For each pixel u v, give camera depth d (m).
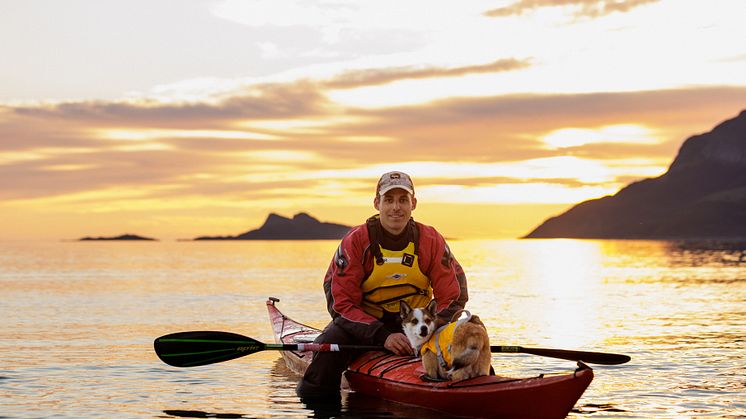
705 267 55.66
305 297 28.31
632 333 15.75
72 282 39.94
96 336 15.63
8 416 8.13
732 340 14.38
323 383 8.98
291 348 8.62
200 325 18.25
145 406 8.62
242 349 8.72
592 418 7.82
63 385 9.94
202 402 8.82
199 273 52.22
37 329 17.11
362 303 8.91
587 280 40.25
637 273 48.03
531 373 10.55
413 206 8.73
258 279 43.28
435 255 8.70
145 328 17.42
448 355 7.49
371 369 8.65
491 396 7.14
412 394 7.90
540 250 167.25
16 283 38.78
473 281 40.22
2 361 12.00
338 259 8.81
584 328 16.88
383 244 8.68
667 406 8.36
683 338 14.77
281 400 8.87
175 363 8.81
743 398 8.77
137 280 42.28
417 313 8.03
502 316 20.11
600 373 10.47
